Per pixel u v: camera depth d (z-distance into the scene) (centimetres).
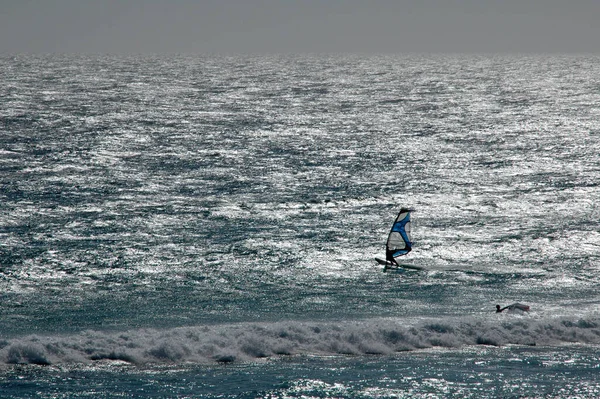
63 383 8231
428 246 15450
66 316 10862
